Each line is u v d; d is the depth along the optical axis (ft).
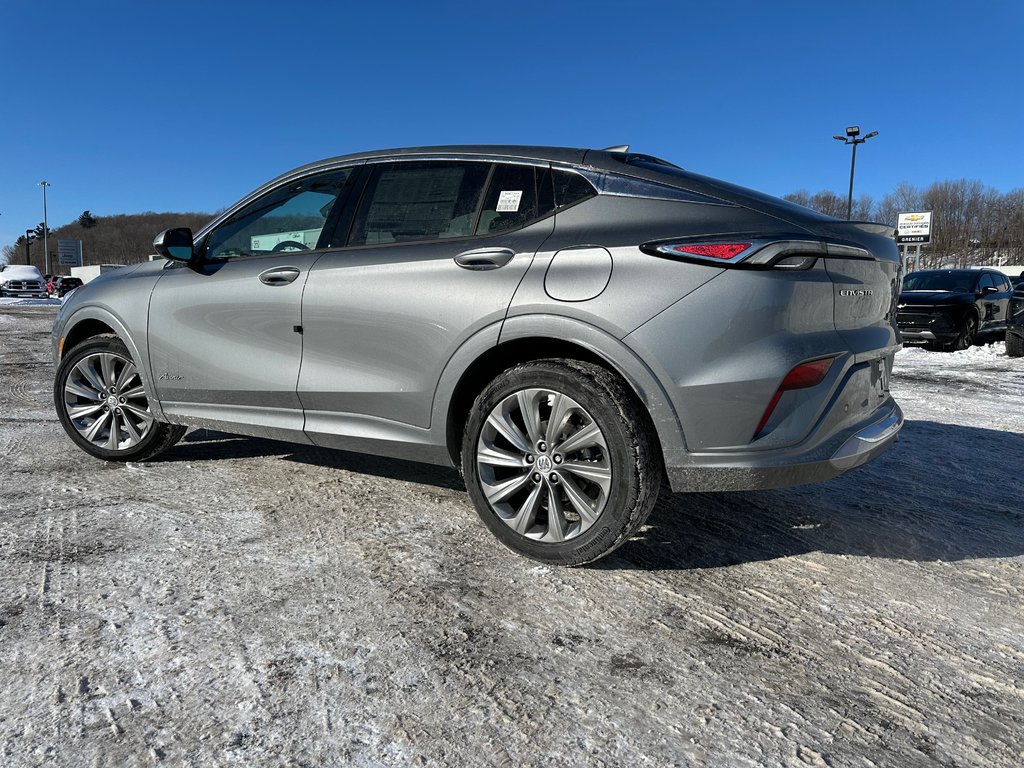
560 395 8.18
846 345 8.14
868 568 8.85
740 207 8.17
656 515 10.57
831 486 12.23
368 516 10.18
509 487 8.65
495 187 9.39
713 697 6.08
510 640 6.91
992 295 42.83
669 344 7.73
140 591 7.70
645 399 7.84
